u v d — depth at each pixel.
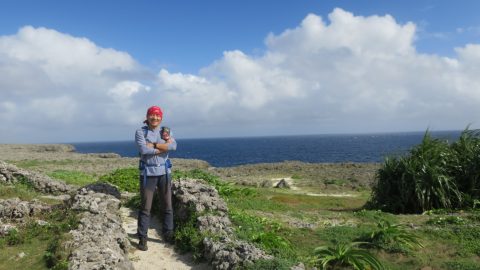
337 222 12.24
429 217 12.72
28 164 37.81
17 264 8.08
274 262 7.26
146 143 9.30
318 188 26.08
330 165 40.31
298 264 7.69
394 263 9.12
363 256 8.70
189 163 45.91
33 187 15.66
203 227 9.31
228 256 7.71
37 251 8.61
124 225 10.74
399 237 10.00
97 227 9.03
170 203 9.66
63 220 10.11
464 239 10.32
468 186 14.60
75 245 8.14
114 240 8.58
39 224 9.92
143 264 8.36
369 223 12.10
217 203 10.45
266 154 104.69
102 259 7.51
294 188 26.03
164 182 9.46
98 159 47.41
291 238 10.24
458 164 14.93
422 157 15.11
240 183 27.33
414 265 8.98
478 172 14.49
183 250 9.00
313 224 11.76
